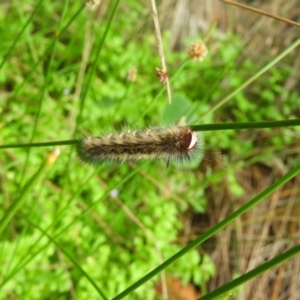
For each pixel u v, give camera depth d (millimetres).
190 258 375
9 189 353
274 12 545
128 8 483
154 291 364
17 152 362
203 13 538
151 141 153
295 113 528
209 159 177
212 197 466
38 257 329
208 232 146
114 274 351
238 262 445
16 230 356
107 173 395
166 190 389
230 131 448
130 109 408
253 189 482
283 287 456
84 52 377
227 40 504
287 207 474
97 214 369
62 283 334
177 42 525
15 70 404
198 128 159
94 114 396
